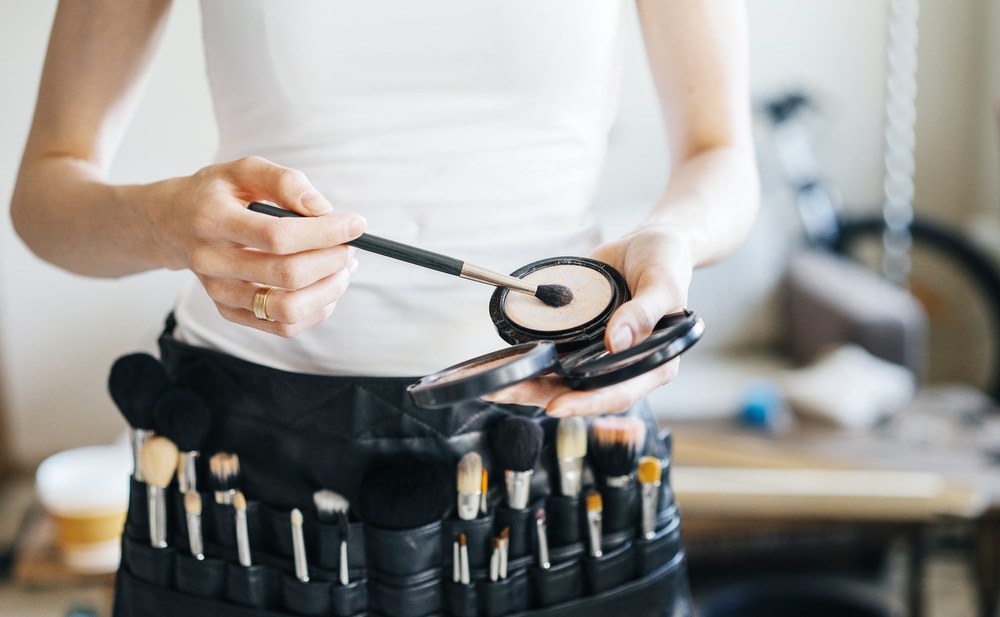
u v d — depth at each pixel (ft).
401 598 2.45
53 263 2.79
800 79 10.69
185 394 2.55
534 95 2.52
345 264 2.12
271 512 2.52
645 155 10.25
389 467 2.42
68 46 2.63
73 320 8.51
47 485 5.53
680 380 8.67
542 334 2.24
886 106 10.87
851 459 6.45
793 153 10.28
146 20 2.65
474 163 2.50
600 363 2.05
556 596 2.55
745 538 7.48
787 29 10.57
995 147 10.75
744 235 2.72
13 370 8.55
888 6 10.62
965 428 6.90
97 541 5.41
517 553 2.52
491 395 2.13
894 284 10.99
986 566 5.94
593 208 10.27
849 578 7.61
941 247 10.57
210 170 2.20
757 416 7.20
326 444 2.46
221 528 2.55
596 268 2.39
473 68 2.47
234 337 2.59
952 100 11.02
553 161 2.58
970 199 11.28
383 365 2.50
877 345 8.21
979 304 11.32
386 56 2.44
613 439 2.53
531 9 2.44
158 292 8.52
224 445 2.55
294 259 2.06
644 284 2.15
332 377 2.43
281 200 2.10
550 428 2.54
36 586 7.70
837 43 10.66
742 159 2.81
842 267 9.53
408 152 2.48
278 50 2.43
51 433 8.77
